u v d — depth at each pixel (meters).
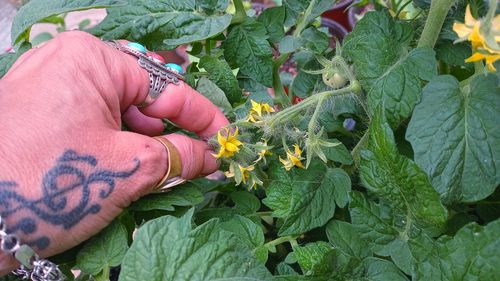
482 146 0.15
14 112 0.15
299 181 0.19
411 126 0.16
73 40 0.17
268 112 0.19
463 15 0.20
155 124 0.21
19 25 0.20
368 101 0.18
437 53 0.20
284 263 0.18
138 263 0.14
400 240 0.17
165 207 0.17
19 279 0.17
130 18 0.21
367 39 0.18
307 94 0.25
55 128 0.15
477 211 0.20
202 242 0.15
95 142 0.15
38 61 0.16
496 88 0.15
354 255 0.17
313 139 0.18
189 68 0.25
